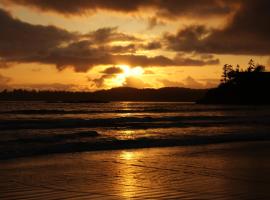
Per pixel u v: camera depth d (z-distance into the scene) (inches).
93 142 885.2
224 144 893.8
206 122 1753.2
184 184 392.8
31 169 512.4
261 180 416.5
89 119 1733.5
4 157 650.2
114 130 1269.7
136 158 634.2
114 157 652.7
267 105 6712.6
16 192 354.6
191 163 561.9
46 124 1379.2
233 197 330.0
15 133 1067.9
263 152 719.7
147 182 406.3
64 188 374.0
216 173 466.6
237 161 582.9
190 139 985.5
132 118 1888.5
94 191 358.6
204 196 334.6
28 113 2314.2
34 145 807.7
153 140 948.0
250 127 1488.7
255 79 7455.7
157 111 3240.7
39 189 368.8
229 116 2411.4
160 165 544.1
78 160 613.6
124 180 420.2
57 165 552.7
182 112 3149.6
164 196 335.3
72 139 951.0
